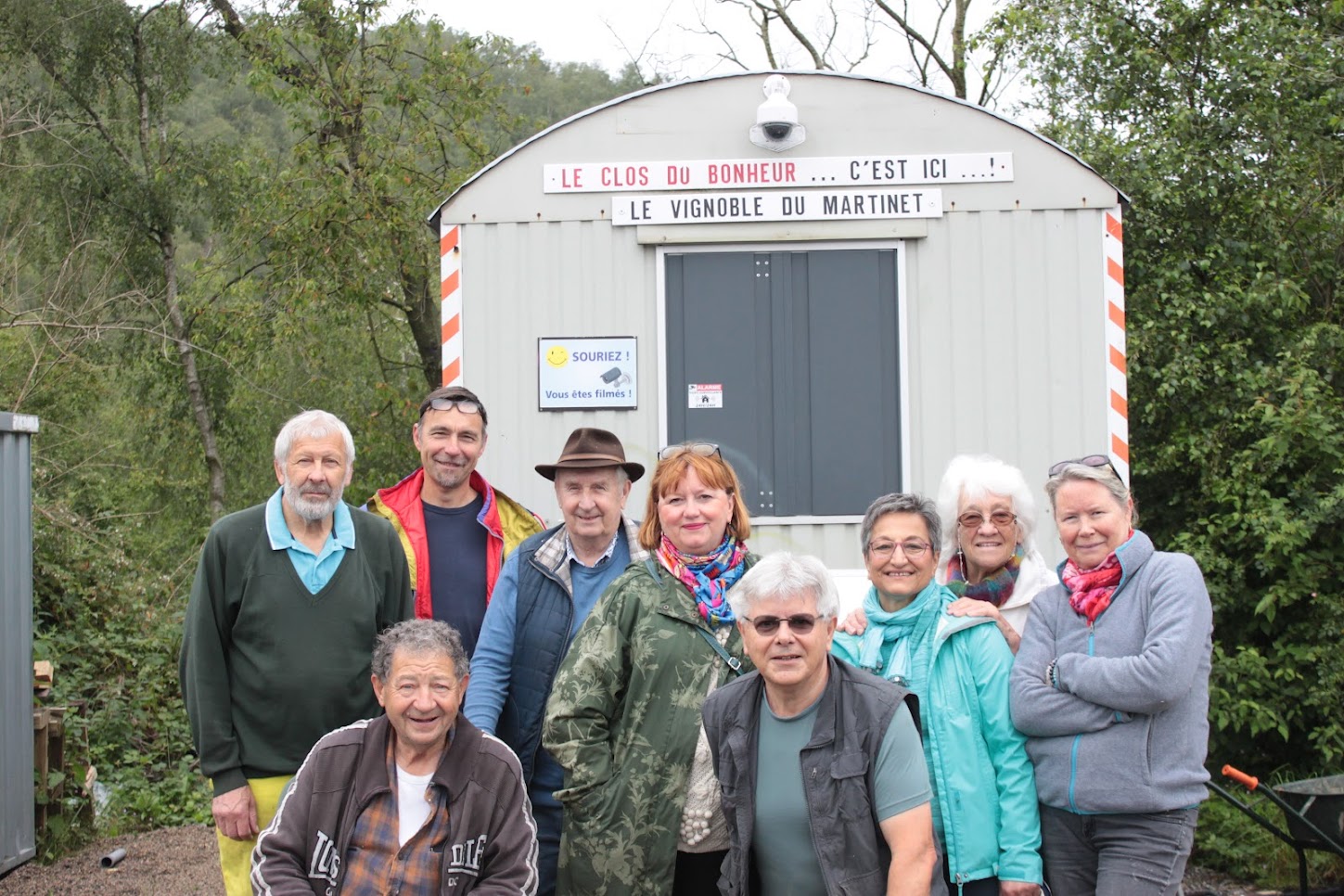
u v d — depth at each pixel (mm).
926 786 3457
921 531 3867
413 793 3705
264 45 17719
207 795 8906
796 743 3520
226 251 21047
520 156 6082
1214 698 7422
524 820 3766
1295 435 7738
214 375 22562
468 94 17547
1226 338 8609
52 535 10719
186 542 21828
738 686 3623
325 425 4316
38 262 20453
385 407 18734
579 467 4348
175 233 24625
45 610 10469
